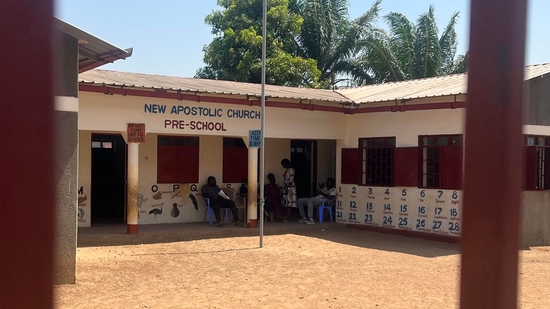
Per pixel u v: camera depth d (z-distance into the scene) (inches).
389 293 302.2
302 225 566.3
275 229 539.5
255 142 448.8
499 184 119.3
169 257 398.3
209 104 507.5
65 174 308.3
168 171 558.6
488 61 119.0
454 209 492.7
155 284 315.9
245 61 856.3
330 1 960.3
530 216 494.6
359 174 581.0
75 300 276.5
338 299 287.6
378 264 388.2
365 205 573.9
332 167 693.3
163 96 475.5
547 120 499.8
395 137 546.9
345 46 943.7
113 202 595.5
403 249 455.8
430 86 572.7
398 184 541.6
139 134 469.4
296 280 331.9
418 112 524.7
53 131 167.3
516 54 118.5
